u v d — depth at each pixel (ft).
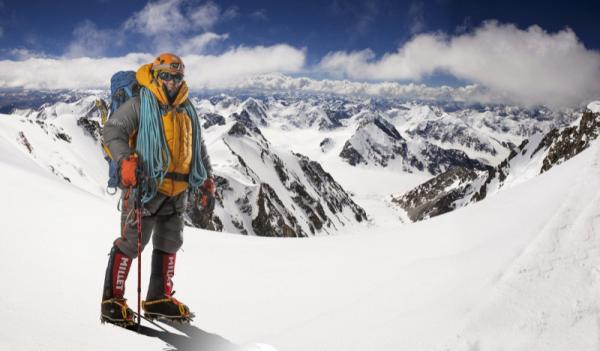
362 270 13.96
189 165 10.50
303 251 17.69
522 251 7.95
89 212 23.54
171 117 9.99
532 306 6.25
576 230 6.89
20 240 16.26
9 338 8.20
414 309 8.60
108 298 10.18
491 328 6.29
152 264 10.78
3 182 27.73
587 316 5.83
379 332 7.87
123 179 9.37
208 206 11.27
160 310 10.46
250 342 9.62
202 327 10.71
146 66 10.08
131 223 10.11
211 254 17.42
